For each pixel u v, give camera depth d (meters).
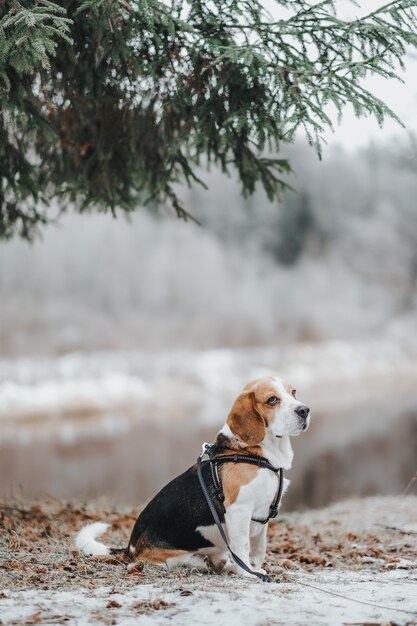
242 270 61.19
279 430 4.80
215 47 6.21
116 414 27.59
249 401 4.93
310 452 19.14
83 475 16.17
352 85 5.70
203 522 4.88
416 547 6.95
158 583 4.39
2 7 5.57
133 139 7.28
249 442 4.85
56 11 5.38
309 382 40.00
